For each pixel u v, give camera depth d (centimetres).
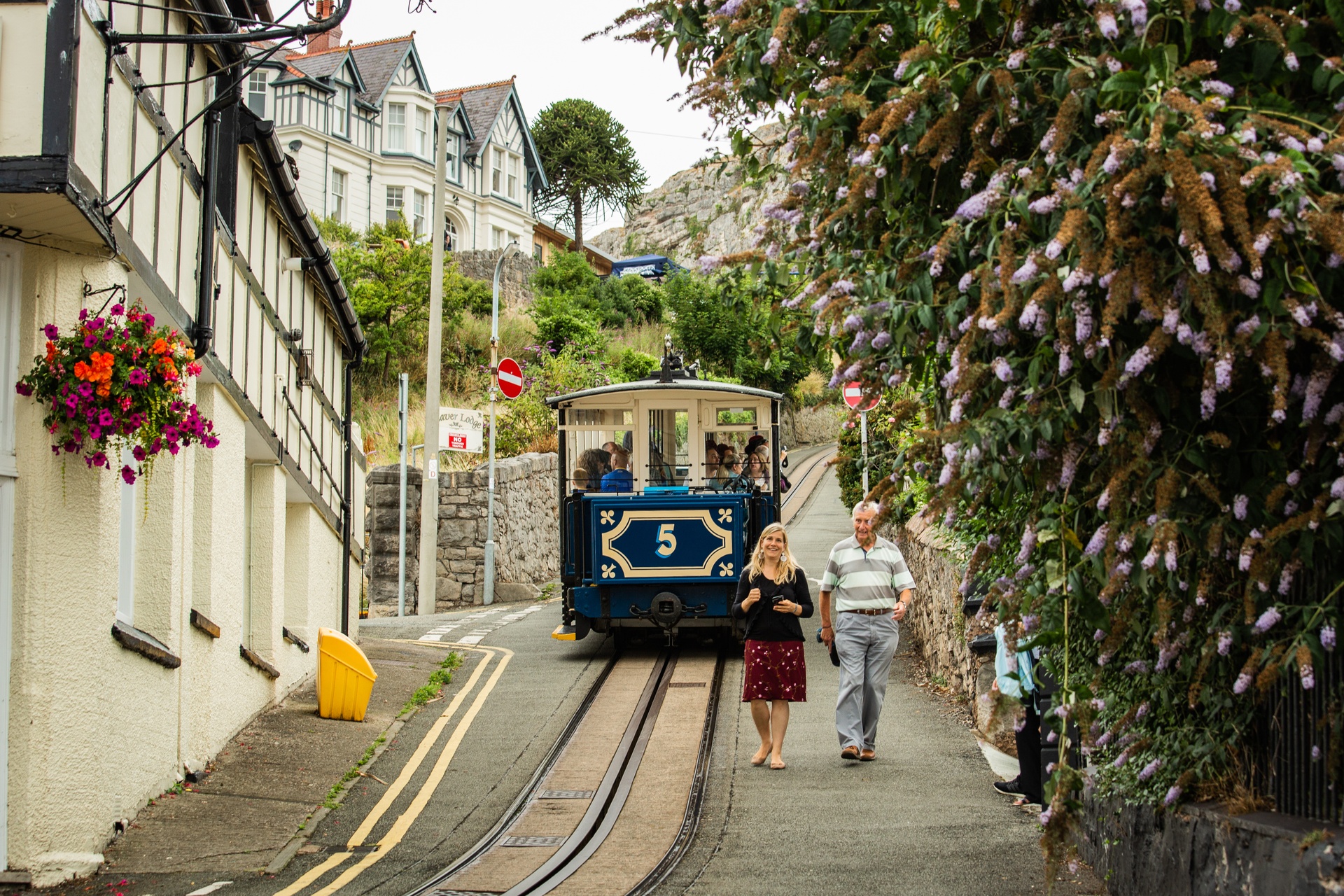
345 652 1042
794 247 478
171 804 758
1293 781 445
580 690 1193
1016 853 651
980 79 393
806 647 1405
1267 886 415
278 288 1125
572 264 4778
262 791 811
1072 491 425
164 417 645
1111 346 373
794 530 2967
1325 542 386
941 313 414
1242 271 343
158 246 753
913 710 1048
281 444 1109
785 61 450
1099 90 369
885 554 902
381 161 4906
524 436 2730
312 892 612
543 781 862
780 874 625
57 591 632
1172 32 373
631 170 7044
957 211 394
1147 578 387
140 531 784
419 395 3155
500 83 5662
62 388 608
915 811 747
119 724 693
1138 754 515
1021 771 755
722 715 1070
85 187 589
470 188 5425
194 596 877
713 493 1361
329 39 5097
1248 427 398
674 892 602
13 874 601
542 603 2098
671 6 507
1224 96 351
